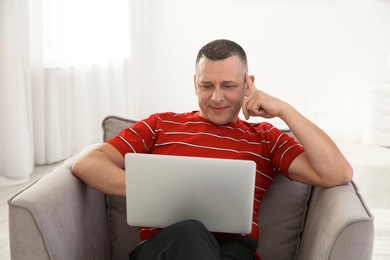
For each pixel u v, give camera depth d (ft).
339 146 16.49
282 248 5.38
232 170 4.20
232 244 4.73
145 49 18.51
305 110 18.06
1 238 8.81
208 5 18.29
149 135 5.39
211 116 5.30
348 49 17.40
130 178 4.35
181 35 18.71
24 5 11.89
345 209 4.26
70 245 4.61
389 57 16.26
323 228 4.40
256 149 5.23
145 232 4.98
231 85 5.20
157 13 18.74
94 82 15.29
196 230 4.17
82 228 4.90
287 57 17.92
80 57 13.99
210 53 5.22
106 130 5.87
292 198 5.41
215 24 18.35
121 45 16.28
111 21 15.80
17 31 11.46
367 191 11.91
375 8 16.98
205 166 4.22
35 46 12.55
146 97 18.79
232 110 5.28
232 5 18.07
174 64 18.94
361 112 17.61
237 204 4.29
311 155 4.85
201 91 5.31
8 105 11.46
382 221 10.14
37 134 12.91
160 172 4.29
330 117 17.88
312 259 4.45
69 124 13.83
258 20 17.93
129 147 5.25
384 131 16.48
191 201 4.34
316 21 17.49
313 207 5.13
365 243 4.05
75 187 4.90
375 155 15.29
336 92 17.69
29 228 4.22
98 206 5.39
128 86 17.19
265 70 18.13
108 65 15.78
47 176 4.83
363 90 17.48
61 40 13.39
